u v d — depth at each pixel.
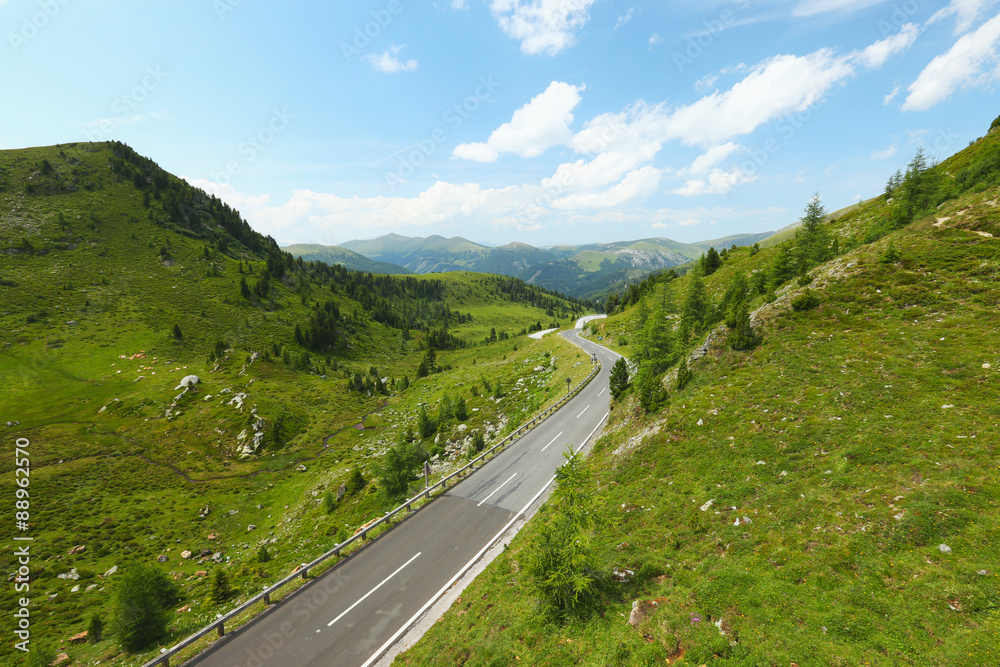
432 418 66.81
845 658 8.48
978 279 20.62
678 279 105.75
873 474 13.66
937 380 16.41
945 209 28.44
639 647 10.89
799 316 24.66
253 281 170.75
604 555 15.69
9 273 130.88
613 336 87.44
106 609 31.61
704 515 15.63
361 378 113.69
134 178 196.25
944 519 10.82
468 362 141.12
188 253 170.50
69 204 167.50
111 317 126.50
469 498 27.80
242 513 51.78
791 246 46.16
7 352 102.12
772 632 9.74
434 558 21.44
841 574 10.74
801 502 13.95
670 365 37.53
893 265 24.47
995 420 13.43
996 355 16.17
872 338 20.69
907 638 8.45
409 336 196.38
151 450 68.00
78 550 40.84
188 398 84.12
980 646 7.56
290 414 82.62
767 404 20.09
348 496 47.62
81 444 67.44
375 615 17.66
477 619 15.54
